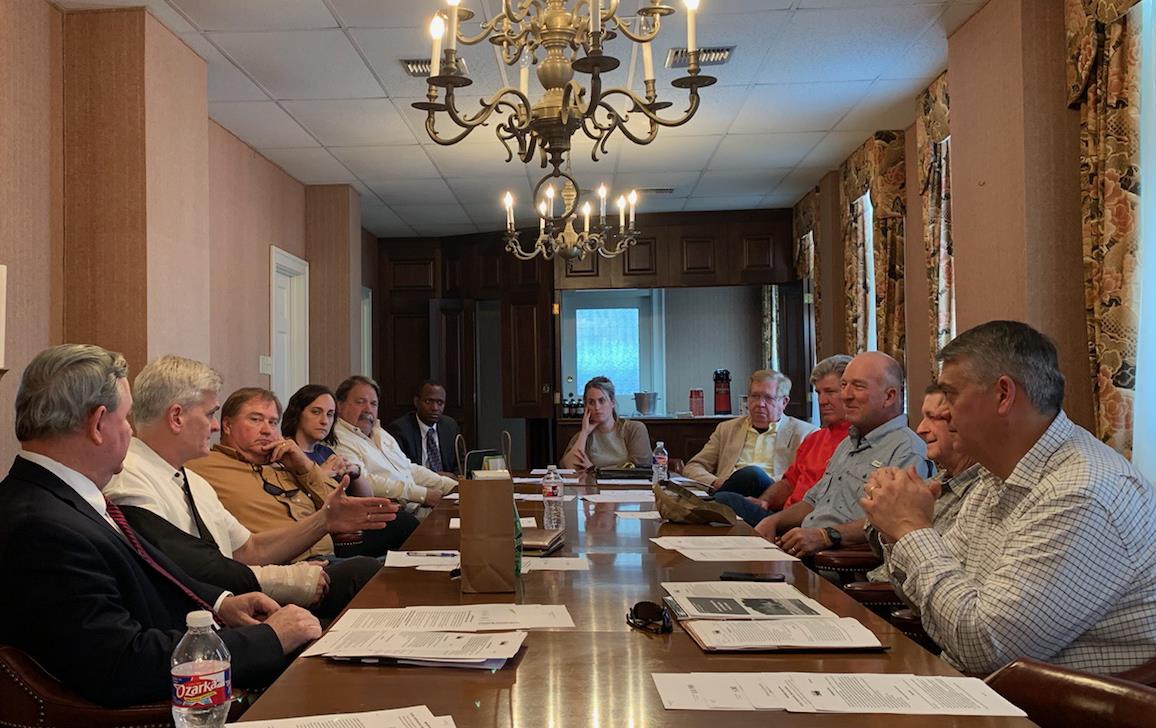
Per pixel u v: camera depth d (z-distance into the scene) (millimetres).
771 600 1762
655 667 1371
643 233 7949
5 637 1576
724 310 8414
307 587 2479
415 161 6105
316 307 6789
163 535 2258
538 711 1187
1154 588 1554
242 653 1668
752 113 5211
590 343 8438
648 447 5324
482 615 1675
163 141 3914
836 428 3932
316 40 4055
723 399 8031
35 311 3598
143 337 3770
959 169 4141
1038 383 1687
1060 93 3561
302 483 3385
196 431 2400
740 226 7883
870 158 5684
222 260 5312
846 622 1590
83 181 3781
